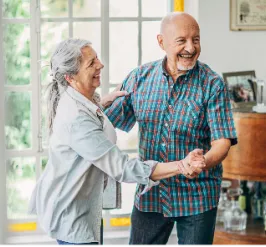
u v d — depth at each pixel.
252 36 4.26
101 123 2.72
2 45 4.13
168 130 3.06
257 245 3.95
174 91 3.05
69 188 2.65
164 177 2.70
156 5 4.30
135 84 3.17
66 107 2.65
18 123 4.24
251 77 4.23
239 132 3.93
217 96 3.02
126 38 4.30
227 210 4.08
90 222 2.70
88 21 4.25
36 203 2.74
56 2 4.21
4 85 4.19
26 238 4.23
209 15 4.20
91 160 2.61
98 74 2.74
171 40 2.96
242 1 4.22
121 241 4.24
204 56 4.23
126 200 4.39
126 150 4.38
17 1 4.16
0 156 4.16
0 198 4.19
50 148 2.72
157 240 3.24
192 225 3.10
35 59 4.21
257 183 4.32
